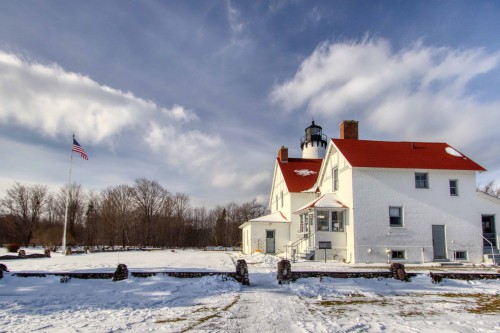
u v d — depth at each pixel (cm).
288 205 3700
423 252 2591
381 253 2569
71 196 6938
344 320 1027
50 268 2041
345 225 2731
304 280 1580
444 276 1650
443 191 2683
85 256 3372
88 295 1312
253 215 8875
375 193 2636
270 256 3178
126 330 902
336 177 3006
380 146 2934
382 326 966
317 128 4875
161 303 1212
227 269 1947
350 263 2495
